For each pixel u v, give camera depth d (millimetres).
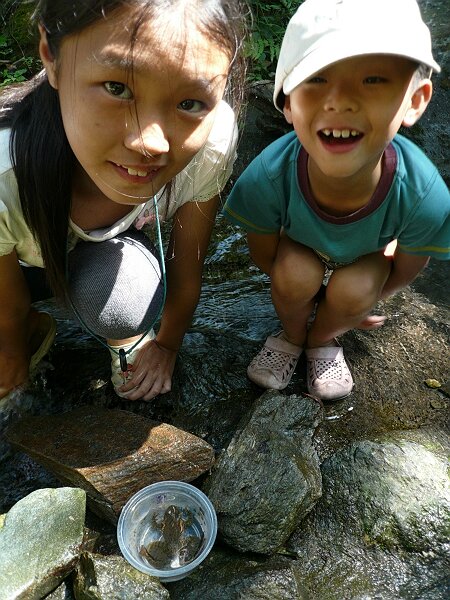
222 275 854
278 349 709
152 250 638
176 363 715
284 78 502
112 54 396
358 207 567
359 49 443
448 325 784
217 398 693
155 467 588
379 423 677
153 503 582
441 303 821
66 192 506
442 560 561
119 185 473
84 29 400
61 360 728
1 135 505
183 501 585
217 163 575
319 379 691
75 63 415
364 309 635
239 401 691
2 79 1117
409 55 448
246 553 563
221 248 877
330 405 691
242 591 531
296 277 627
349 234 585
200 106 437
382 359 737
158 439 606
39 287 679
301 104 492
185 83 414
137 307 594
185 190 586
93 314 592
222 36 419
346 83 463
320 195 568
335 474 612
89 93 419
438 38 1129
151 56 396
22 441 617
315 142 502
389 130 486
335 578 551
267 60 1162
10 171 503
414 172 552
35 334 689
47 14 421
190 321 683
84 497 570
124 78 405
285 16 1216
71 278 587
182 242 628
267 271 706
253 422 626
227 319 787
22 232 555
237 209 624
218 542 573
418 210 560
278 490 575
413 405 696
